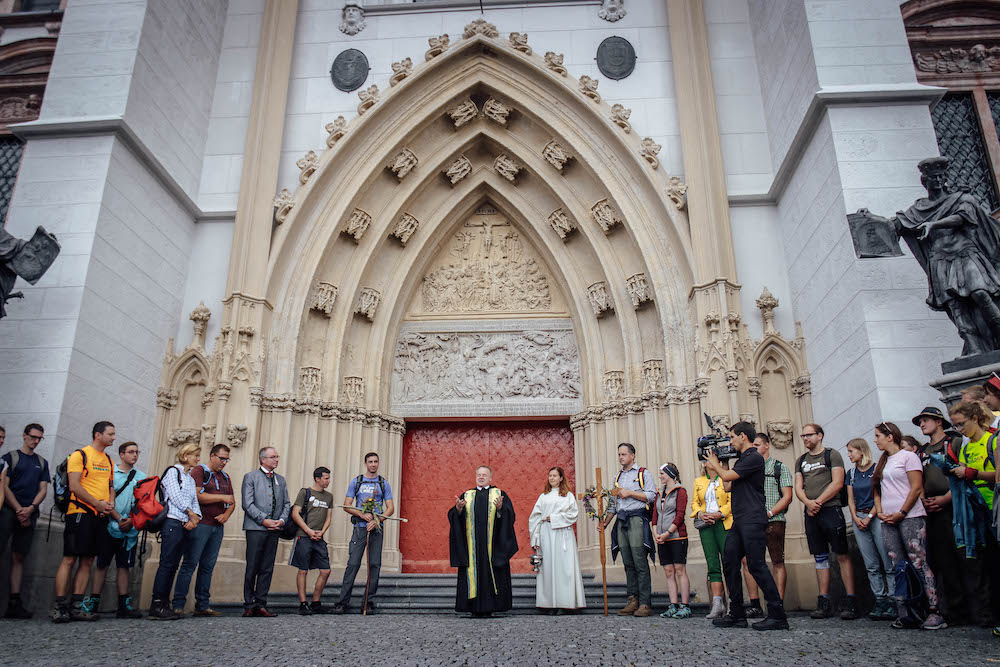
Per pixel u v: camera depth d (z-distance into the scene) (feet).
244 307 36.52
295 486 36.29
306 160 39.63
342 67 42.47
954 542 19.67
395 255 43.14
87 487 23.54
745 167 38.75
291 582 34.81
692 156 37.70
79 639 18.10
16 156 39.52
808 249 33.83
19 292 26.71
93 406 30.37
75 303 29.86
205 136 41.16
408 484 41.65
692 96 38.88
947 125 38.45
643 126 40.34
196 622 23.20
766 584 18.88
